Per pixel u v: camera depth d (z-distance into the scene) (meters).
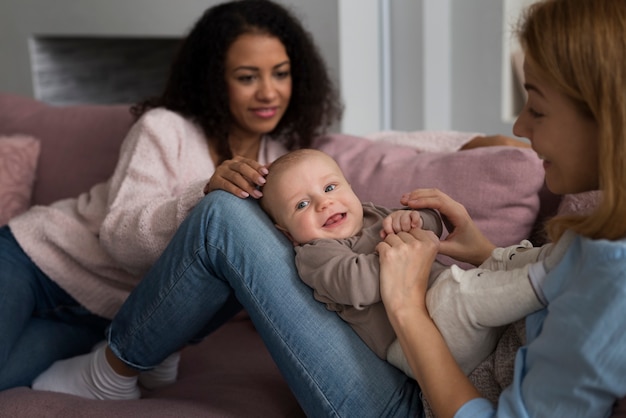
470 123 2.35
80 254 1.59
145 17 2.74
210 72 1.72
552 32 0.85
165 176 1.62
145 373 1.46
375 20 2.35
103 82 3.39
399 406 1.09
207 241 1.18
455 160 1.50
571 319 0.83
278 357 1.13
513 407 0.88
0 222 1.90
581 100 0.85
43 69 3.16
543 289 0.91
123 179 1.60
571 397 0.84
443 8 2.31
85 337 1.65
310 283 1.12
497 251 1.08
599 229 0.84
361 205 1.24
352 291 1.06
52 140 2.01
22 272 1.58
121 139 1.94
